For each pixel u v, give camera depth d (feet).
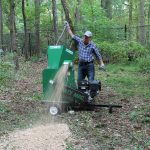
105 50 78.64
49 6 119.14
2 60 65.87
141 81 54.85
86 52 38.19
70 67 35.40
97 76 59.67
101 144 26.23
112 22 91.91
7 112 34.94
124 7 156.46
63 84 34.50
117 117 33.24
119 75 61.41
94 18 96.78
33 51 105.19
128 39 91.81
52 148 25.21
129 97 42.68
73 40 38.70
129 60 77.66
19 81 52.31
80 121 31.83
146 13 148.77
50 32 109.50
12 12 63.41
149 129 29.68
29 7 114.21
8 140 26.76
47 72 34.63
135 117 32.76
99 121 31.89
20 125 30.76
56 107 34.09
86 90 35.53
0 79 50.37
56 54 34.73
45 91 34.73
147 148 25.53
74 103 35.01
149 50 82.89
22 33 107.55
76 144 26.05
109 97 42.52
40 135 27.66
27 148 25.18
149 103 39.19
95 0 118.01
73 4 115.03
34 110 35.73
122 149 25.38
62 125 30.14
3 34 110.42
